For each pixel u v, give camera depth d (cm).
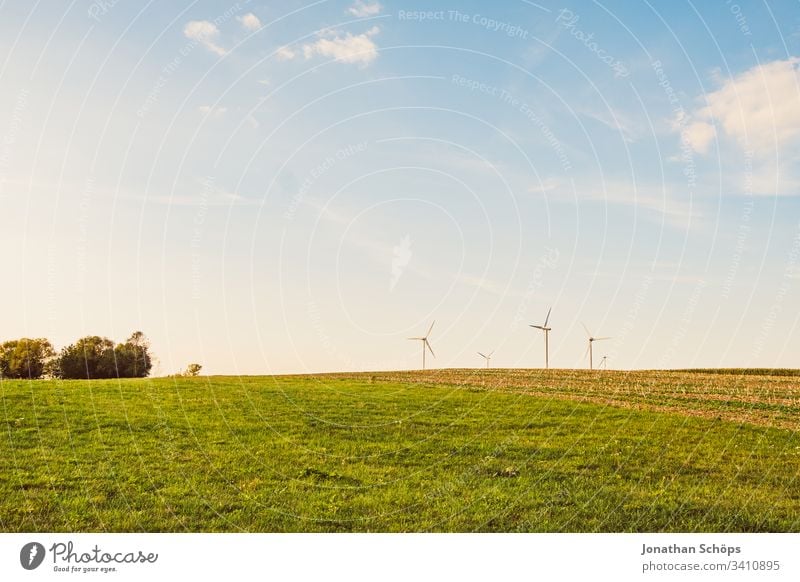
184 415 3000
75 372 5609
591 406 3447
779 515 1789
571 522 1738
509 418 3119
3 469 2128
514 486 2044
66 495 1889
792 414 3272
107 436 2597
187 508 1812
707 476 2152
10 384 3641
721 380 4822
